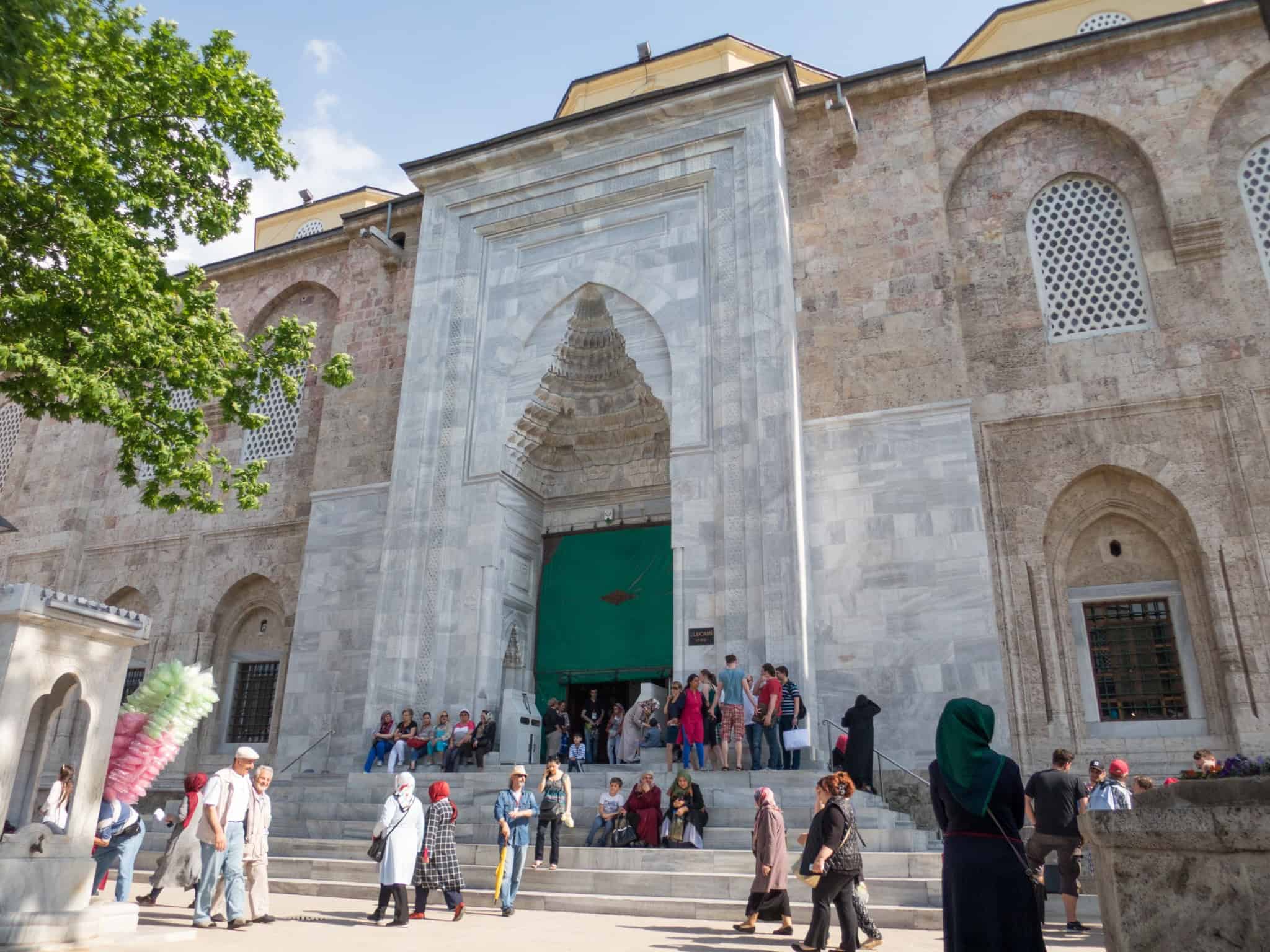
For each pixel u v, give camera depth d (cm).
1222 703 1349
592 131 1891
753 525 1523
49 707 639
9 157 1015
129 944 613
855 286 1698
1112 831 320
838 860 676
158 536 2297
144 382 1202
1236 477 1412
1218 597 1370
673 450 1627
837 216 1759
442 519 1780
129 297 1101
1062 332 1609
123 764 674
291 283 2414
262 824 834
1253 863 290
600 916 922
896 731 1423
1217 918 294
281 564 2130
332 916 888
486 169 2006
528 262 1923
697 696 1318
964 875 371
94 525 2405
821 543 1561
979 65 1756
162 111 1171
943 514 1506
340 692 1862
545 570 1917
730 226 1734
